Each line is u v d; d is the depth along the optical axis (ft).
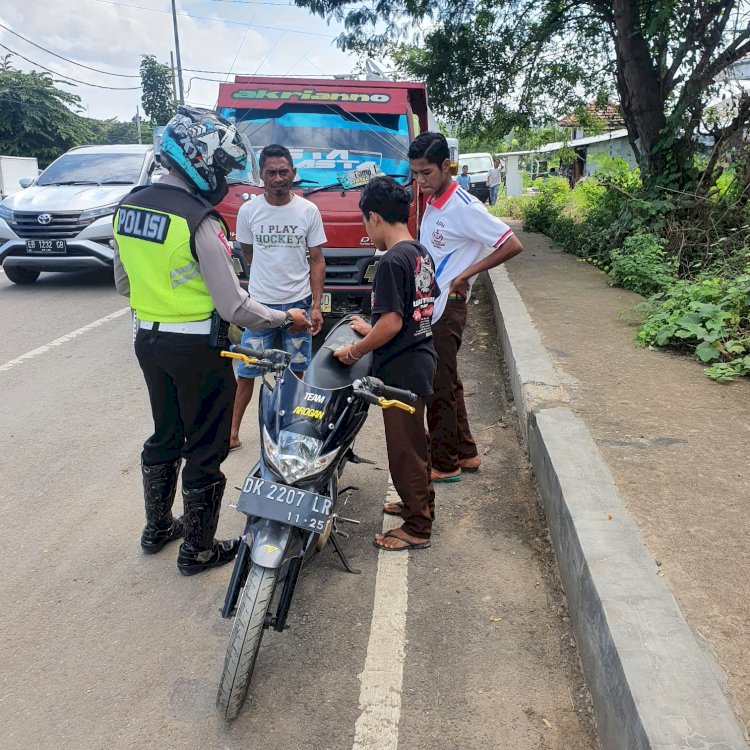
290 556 8.66
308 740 8.20
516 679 9.05
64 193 32.42
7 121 113.80
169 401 11.18
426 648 9.63
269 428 9.25
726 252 29.25
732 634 7.98
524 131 53.21
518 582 11.07
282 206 15.48
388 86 23.98
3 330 25.90
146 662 9.48
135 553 12.05
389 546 11.94
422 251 10.89
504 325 22.40
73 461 15.42
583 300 26.23
